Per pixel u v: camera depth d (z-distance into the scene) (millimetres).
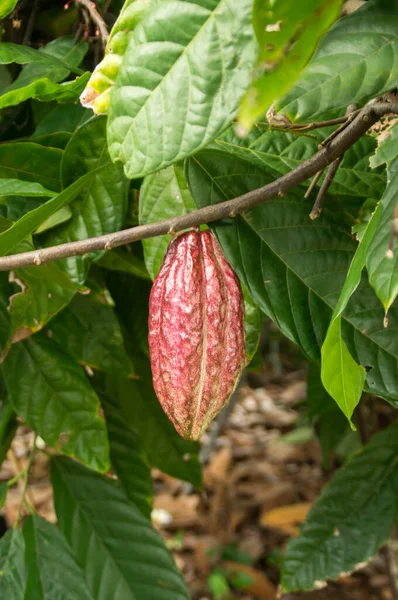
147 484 1622
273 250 1120
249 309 1212
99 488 1526
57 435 1398
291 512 3537
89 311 1456
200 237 1057
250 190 1136
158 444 1690
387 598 3092
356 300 1110
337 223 1143
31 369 1401
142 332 1600
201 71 889
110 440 1612
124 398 1655
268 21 781
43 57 1239
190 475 1725
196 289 1030
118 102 925
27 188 1076
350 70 960
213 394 1038
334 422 1929
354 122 1029
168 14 895
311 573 1527
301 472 4035
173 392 1034
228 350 1045
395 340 1095
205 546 3510
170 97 903
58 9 1515
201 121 895
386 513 1528
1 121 1439
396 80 955
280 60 783
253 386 5012
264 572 3412
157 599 1482
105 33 1266
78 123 1307
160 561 1500
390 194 962
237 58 877
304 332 1103
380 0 980
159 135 911
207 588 3295
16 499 3594
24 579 1422
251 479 4004
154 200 1209
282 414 4664
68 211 1240
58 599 1423
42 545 1454
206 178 1134
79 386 1403
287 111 958
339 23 979
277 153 1205
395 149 1051
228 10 878
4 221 1269
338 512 1538
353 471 1547
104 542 1498
